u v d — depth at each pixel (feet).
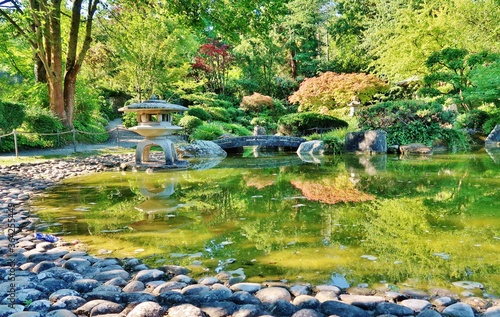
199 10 27.50
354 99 49.73
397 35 50.29
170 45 43.19
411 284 5.38
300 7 75.92
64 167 21.76
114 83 52.06
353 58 73.31
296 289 5.21
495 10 42.24
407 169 20.03
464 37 43.37
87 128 41.04
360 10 74.18
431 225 8.52
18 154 27.30
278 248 7.16
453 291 5.09
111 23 46.01
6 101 28.17
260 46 76.23
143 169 21.59
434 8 50.93
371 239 7.58
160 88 46.96
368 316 4.47
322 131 41.19
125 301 4.90
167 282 5.45
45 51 34.32
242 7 26.78
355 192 13.32
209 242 7.64
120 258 6.75
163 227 8.93
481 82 35.81
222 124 53.83
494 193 12.46
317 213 10.08
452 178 16.21
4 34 31.45
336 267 6.10
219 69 80.38
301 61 79.41
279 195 13.08
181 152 32.40
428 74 42.45
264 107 70.28
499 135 36.86
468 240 7.32
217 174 19.81
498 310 4.35
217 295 4.98
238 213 10.32
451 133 33.68
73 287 5.33
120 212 10.67
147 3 31.94
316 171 20.33
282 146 40.83
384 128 33.96
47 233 8.48
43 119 31.76
